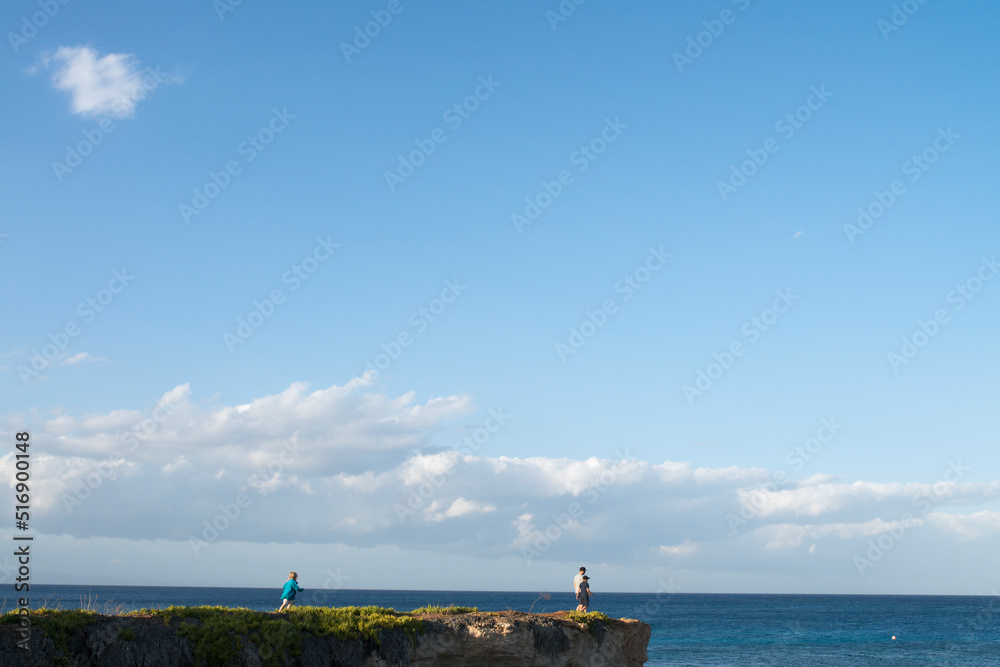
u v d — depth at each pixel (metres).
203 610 25.61
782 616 154.50
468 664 28.33
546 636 29.36
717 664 61.03
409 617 28.59
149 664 21.53
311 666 24.45
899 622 130.75
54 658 20.16
